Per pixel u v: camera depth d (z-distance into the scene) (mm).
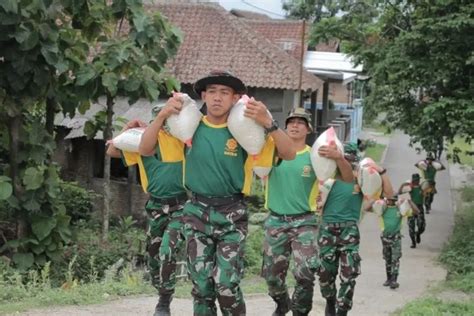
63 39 12969
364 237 17578
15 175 13008
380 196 7598
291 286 10867
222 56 22281
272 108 21609
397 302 11141
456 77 15953
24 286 9547
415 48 15953
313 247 6355
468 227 18125
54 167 13156
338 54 28344
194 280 5074
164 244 6441
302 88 21469
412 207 12305
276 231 6445
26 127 13719
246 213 5129
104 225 14734
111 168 20734
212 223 5023
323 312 9086
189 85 21656
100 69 13508
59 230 12953
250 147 4906
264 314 8469
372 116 17891
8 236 14086
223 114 4977
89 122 15148
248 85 21250
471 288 12172
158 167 6473
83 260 12906
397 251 12195
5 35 11797
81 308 7801
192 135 4980
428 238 17656
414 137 16781
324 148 6164
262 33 30797
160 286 6555
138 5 13648
